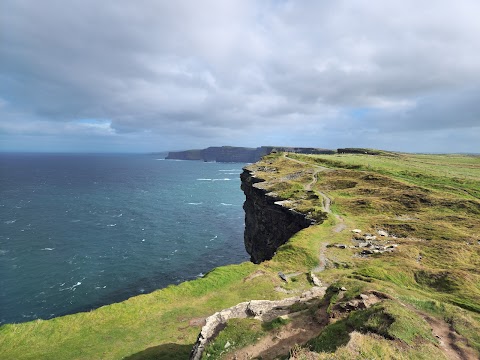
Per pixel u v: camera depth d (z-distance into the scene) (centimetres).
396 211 5822
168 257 8088
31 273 6712
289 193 7575
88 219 11350
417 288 2727
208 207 14500
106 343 2123
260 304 1805
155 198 16362
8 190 17488
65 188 18938
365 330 1226
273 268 3472
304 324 1505
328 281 3000
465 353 1171
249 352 1334
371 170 9038
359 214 5762
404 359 1052
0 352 2066
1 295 5769
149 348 2030
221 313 1709
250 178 9956
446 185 7175
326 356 1070
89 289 6184
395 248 3916
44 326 2333
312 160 12112
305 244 4131
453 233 4409
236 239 9962
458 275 2778
